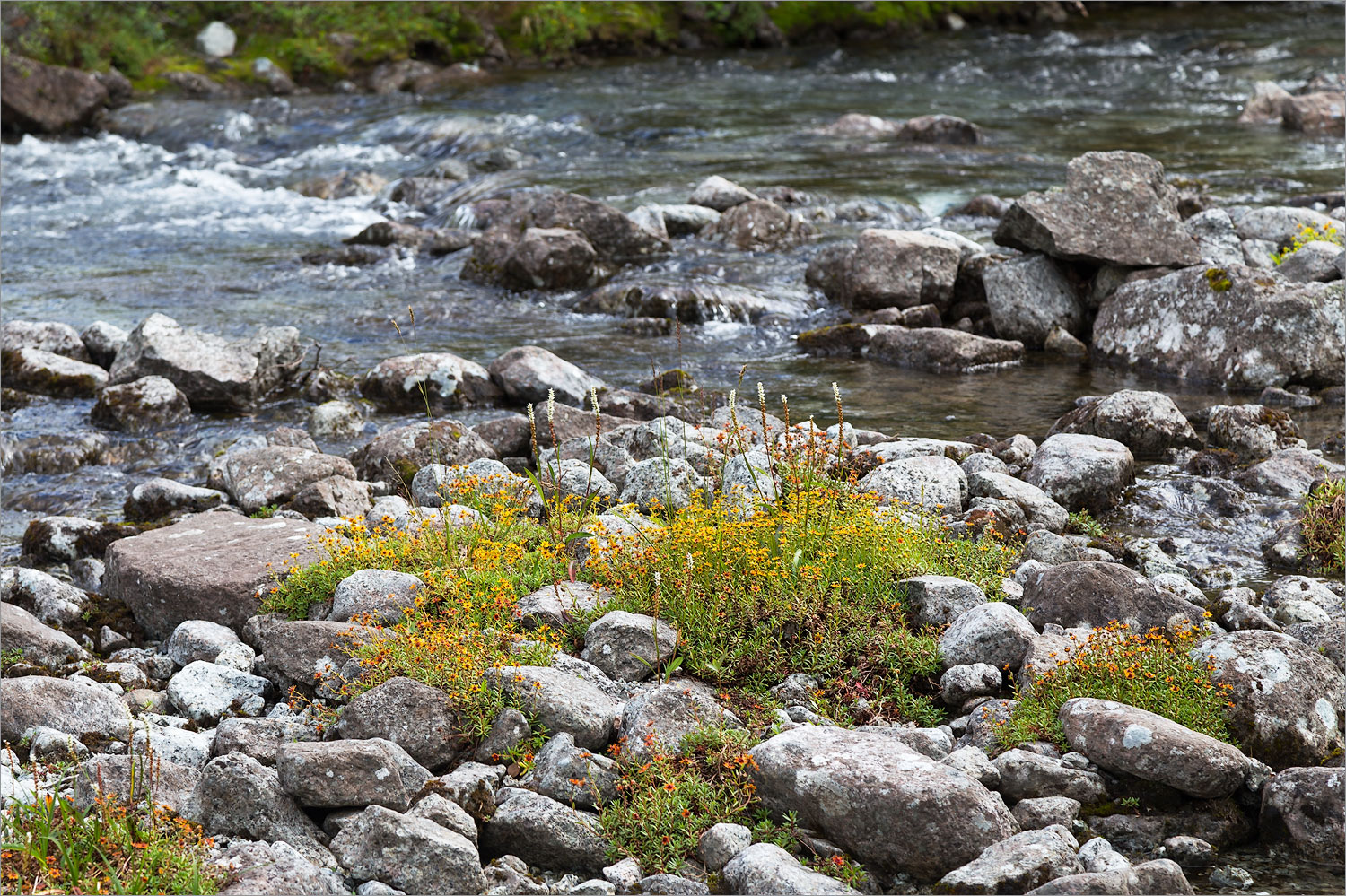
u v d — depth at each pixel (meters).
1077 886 4.37
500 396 11.34
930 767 5.00
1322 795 5.04
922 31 38.97
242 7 33.25
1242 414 9.80
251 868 4.59
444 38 33.28
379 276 15.84
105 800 4.86
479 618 6.46
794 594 6.44
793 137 24.11
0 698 5.77
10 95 26.16
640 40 35.66
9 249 17.38
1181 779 5.11
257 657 6.54
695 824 5.03
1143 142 22.84
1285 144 22.34
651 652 6.20
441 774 5.54
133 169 23.56
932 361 12.27
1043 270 13.02
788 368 12.26
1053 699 5.71
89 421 11.02
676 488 8.10
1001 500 8.17
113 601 7.37
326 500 8.57
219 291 15.12
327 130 26.06
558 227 15.73
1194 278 11.89
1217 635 6.22
